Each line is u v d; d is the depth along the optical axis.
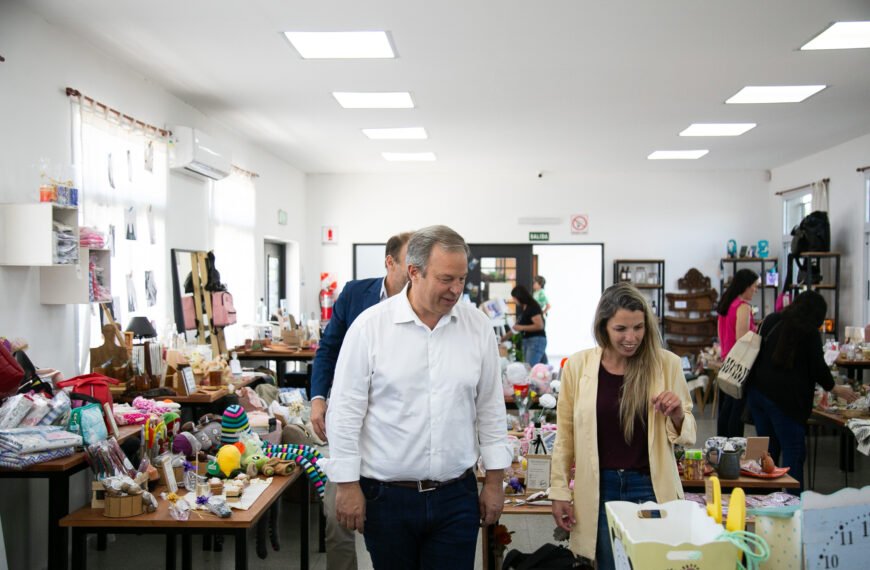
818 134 8.45
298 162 10.43
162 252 6.13
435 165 10.69
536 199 11.38
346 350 2.17
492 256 11.46
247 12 4.50
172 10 4.44
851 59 5.57
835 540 1.54
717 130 8.27
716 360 8.17
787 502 3.03
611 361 2.55
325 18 4.64
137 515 2.87
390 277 2.91
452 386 2.15
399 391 2.13
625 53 5.40
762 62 5.64
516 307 11.09
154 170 6.02
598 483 2.45
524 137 8.63
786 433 4.29
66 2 4.23
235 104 6.94
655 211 11.24
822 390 5.34
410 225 11.45
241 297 8.31
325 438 2.89
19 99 4.17
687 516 1.84
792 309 4.28
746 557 1.60
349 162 10.42
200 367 5.27
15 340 3.74
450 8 4.47
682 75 6.02
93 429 3.25
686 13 4.57
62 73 4.65
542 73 5.94
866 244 8.51
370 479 2.17
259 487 3.22
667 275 11.21
